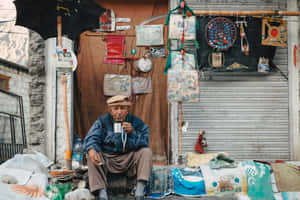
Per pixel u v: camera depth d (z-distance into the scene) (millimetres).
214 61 4816
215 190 3643
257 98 5035
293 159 4961
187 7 4559
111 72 4965
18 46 4766
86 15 4316
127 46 4988
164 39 4996
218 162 3879
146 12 5031
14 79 4703
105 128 3539
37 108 4762
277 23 4898
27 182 3348
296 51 4992
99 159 3256
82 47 4957
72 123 4840
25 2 4211
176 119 4953
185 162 4773
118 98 3480
